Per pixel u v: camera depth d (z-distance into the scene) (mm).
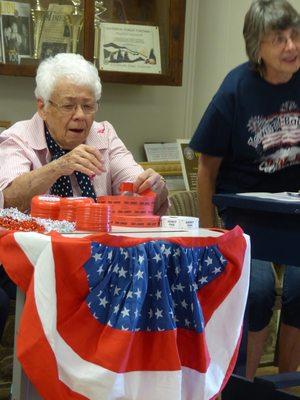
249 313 2766
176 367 1773
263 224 2426
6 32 3617
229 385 2627
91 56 3795
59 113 2518
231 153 2924
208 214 3006
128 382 1771
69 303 1745
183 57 4242
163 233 1986
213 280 1925
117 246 1770
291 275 2816
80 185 2572
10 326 2967
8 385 3014
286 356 2879
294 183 2891
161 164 4043
